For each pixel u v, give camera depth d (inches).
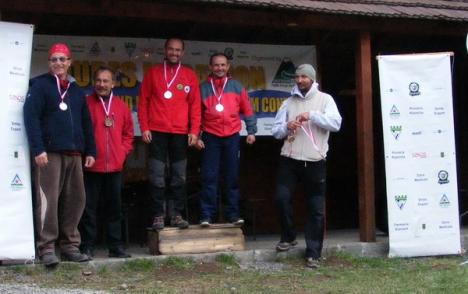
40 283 258.7
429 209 327.0
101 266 283.3
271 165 414.0
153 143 300.8
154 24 347.6
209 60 350.6
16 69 270.8
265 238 378.3
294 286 266.2
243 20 318.0
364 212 337.4
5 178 267.7
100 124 288.5
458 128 442.0
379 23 338.3
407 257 326.3
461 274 287.7
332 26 331.6
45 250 272.8
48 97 267.0
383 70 324.2
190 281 271.0
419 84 326.6
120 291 250.7
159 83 300.4
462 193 441.4
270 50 362.9
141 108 301.6
